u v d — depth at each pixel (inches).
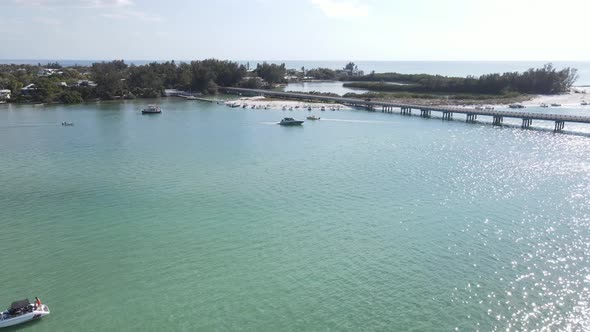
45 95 7071.9
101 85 7731.3
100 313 1413.6
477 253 1784.0
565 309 1418.6
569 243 1859.0
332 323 1368.1
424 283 1574.8
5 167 3043.8
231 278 1615.4
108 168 3024.1
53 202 2353.6
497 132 4520.2
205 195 2471.7
